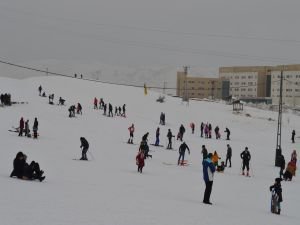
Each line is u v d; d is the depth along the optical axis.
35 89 86.62
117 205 17.42
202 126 61.47
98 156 36.53
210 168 20.80
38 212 14.65
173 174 31.33
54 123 53.31
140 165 30.45
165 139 54.56
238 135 71.00
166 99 98.62
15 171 22.25
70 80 103.00
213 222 16.08
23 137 41.56
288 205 24.97
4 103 61.69
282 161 36.56
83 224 13.57
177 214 16.89
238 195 25.64
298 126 88.38
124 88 102.44
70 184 22.09
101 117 64.69
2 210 14.43
